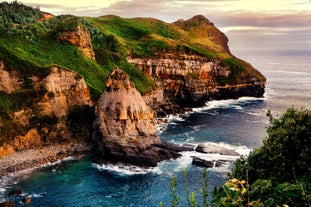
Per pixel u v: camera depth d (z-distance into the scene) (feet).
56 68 273.95
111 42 418.10
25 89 258.57
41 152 234.79
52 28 379.76
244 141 268.41
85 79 322.75
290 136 67.82
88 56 362.94
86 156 233.55
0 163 212.43
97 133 238.07
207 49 572.92
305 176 49.29
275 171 64.64
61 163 219.61
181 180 190.70
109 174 202.69
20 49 296.71
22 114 247.70
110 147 226.38
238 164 72.90
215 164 211.41
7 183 187.73
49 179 194.39
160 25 615.98
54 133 258.57
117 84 239.50
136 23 585.63
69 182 190.49
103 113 234.58
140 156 220.43
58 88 273.54
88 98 293.02
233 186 33.50
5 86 252.21
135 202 166.71
